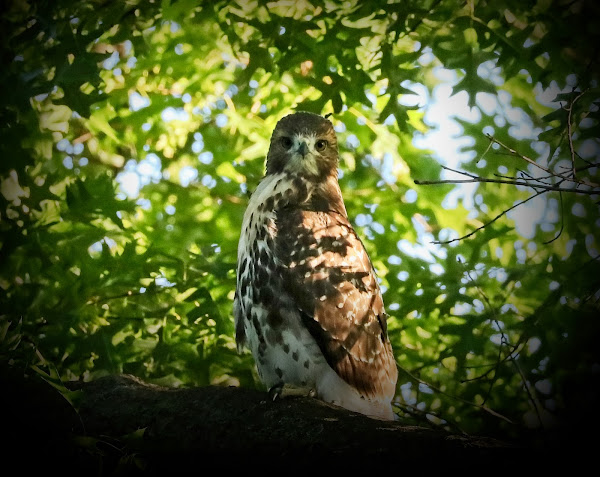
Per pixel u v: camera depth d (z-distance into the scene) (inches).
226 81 549.3
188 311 432.8
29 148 417.1
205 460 277.4
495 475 230.7
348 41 426.3
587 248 454.6
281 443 267.6
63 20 397.4
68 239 426.0
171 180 546.0
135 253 424.8
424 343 464.1
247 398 287.1
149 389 305.4
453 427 428.5
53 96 471.2
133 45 430.0
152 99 551.2
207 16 440.5
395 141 529.3
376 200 523.5
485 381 400.2
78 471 271.3
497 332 439.2
